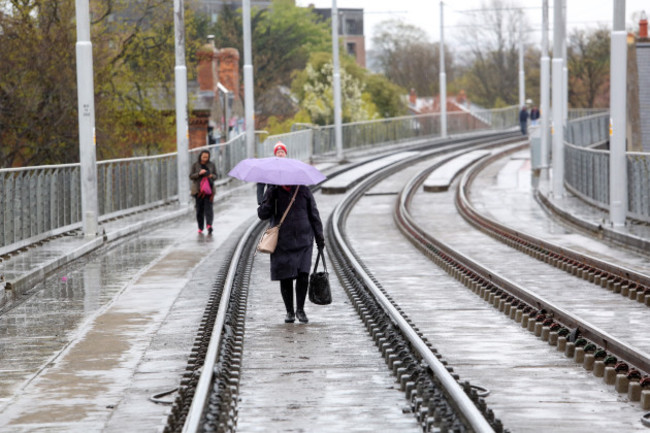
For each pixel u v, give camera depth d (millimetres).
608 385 17234
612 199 44938
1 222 34438
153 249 41125
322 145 103062
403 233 48594
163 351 20406
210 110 94812
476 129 146125
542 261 37188
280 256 23500
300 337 22047
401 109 168750
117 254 39469
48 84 68938
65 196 43094
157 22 81875
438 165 91188
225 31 162500
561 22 61188
